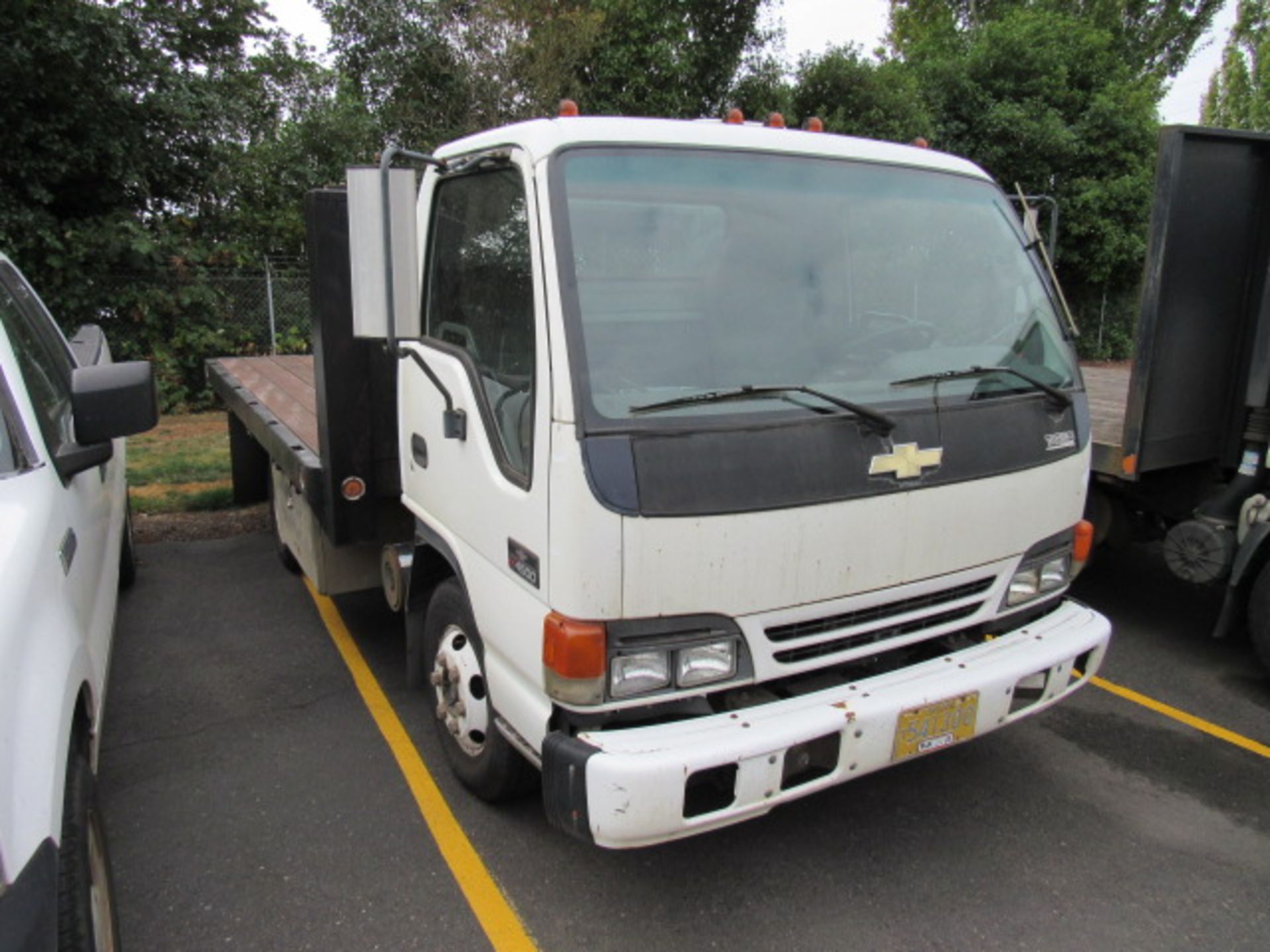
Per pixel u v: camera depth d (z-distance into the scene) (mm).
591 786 2361
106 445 3115
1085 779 3770
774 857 3221
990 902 3000
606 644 2432
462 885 3059
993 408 3016
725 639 2562
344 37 16250
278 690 4512
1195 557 4703
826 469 2625
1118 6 24422
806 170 3012
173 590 5922
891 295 3092
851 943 2809
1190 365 4801
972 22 25266
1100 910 2971
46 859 1884
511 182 2789
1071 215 18250
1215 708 4422
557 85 15188
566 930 2859
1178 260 4574
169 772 3756
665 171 2744
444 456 3227
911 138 17453
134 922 2865
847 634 2779
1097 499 5500
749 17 16312
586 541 2365
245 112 14641
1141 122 18469
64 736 2166
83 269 12289
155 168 13047
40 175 11906
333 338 3834
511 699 2777
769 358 2746
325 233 3764
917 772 3801
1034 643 3107
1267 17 27875
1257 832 3414
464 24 15695
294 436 4773
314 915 2914
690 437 2455
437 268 3391
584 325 2465
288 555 5953
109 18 11523
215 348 13156
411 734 4066
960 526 2932
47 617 2312
